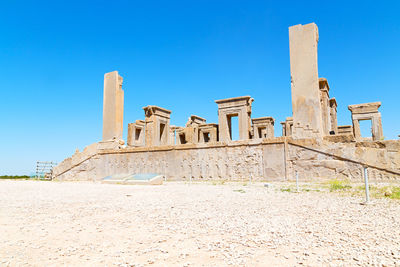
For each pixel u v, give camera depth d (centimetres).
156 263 358
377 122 2989
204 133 3488
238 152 1973
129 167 2464
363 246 409
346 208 720
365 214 636
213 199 934
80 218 647
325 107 2430
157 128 3011
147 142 2992
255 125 3431
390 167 1495
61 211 740
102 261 369
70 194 1133
